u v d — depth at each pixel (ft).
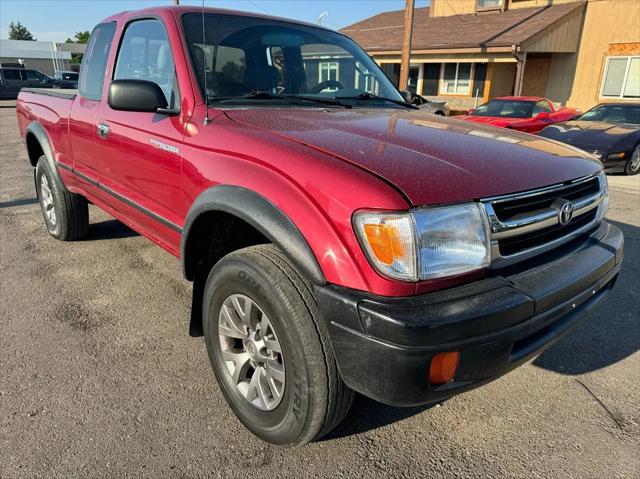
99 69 11.78
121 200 10.68
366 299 5.58
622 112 33.58
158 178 9.02
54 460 6.81
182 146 8.25
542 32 52.13
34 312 10.94
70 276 12.88
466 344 5.49
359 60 11.81
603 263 7.23
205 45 9.17
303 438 6.63
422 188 5.70
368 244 5.55
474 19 65.82
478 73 61.36
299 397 6.33
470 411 8.12
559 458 7.11
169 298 11.79
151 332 10.25
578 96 56.80
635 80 52.26
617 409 8.18
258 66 9.80
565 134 30.66
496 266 6.15
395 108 10.73
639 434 7.61
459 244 5.75
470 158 6.66
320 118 8.31
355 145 6.73
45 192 15.14
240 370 7.45
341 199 5.77
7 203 20.11
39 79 93.50
